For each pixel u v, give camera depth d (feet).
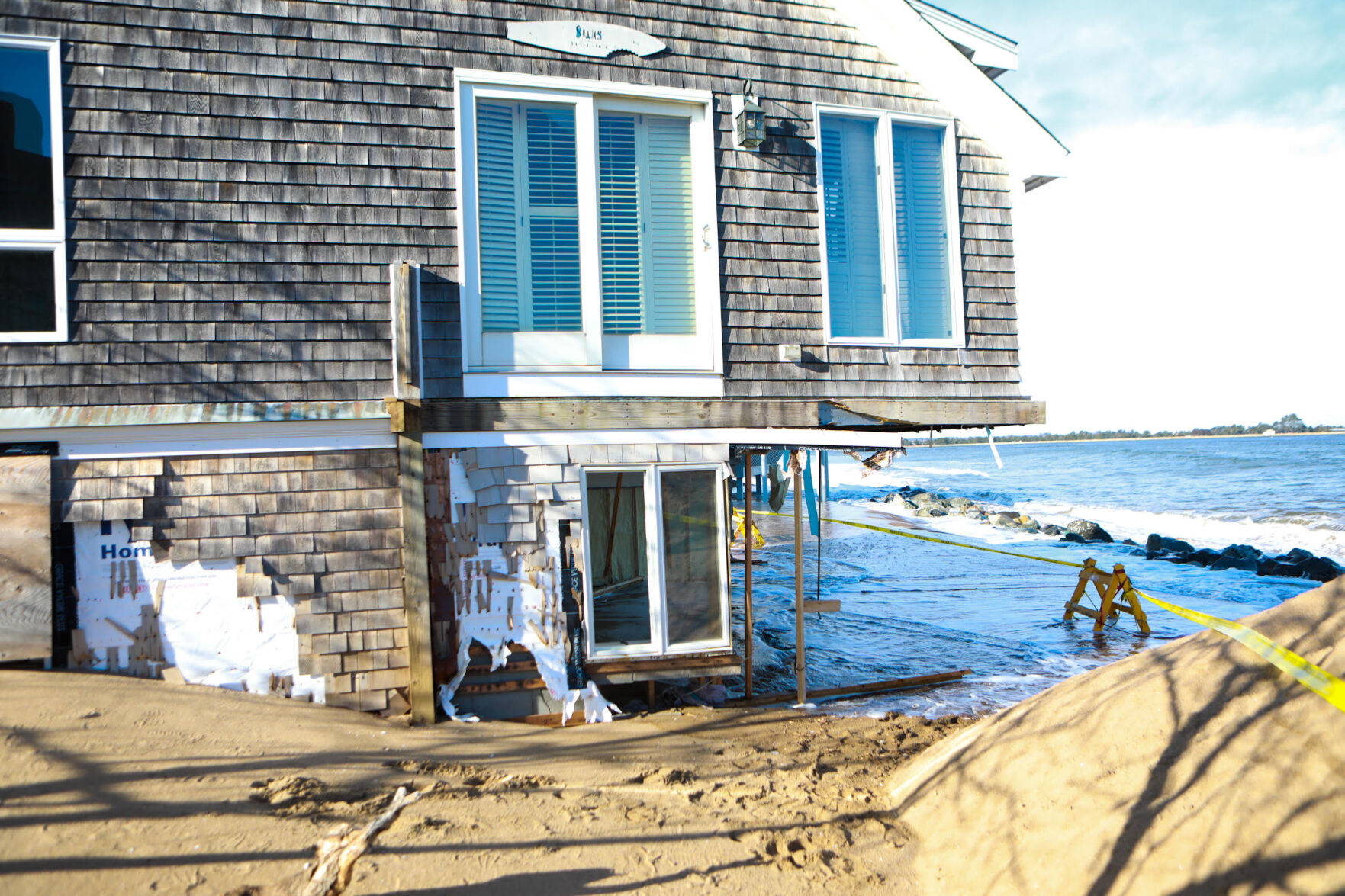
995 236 28.76
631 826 15.78
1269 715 13.19
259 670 21.63
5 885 12.30
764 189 26.32
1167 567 68.80
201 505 21.48
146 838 13.74
